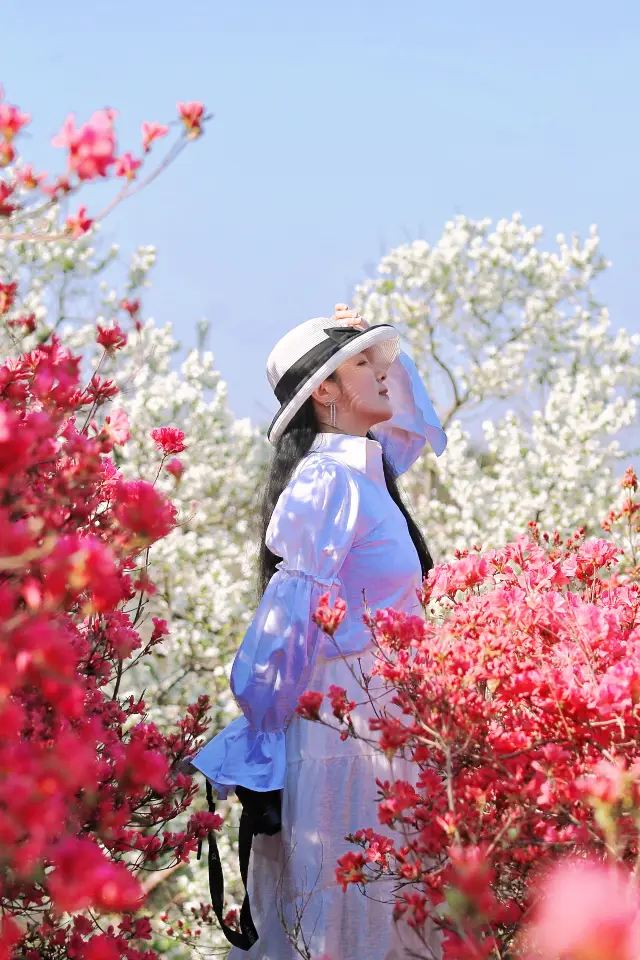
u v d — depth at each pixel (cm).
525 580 252
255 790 258
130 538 172
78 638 244
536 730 206
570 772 187
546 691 200
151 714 635
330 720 256
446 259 1003
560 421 842
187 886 607
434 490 890
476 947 157
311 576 259
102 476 223
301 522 265
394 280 1023
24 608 167
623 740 194
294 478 278
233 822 636
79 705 148
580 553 291
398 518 286
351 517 266
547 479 809
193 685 683
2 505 184
